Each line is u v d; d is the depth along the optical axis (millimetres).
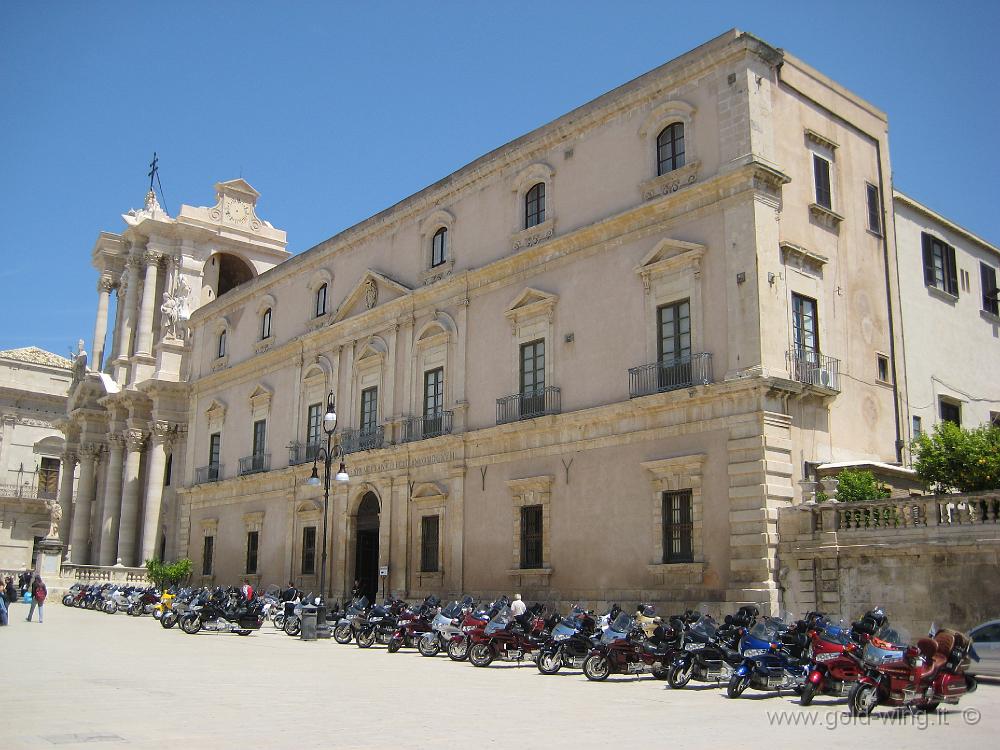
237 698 14164
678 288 26062
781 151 26000
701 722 12406
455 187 34969
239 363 47469
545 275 30641
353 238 40250
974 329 33812
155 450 56031
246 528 44719
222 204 63750
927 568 19953
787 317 24828
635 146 28250
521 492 29875
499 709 13438
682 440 25250
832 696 15523
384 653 24219
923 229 32344
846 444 25859
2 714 11836
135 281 64125
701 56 26344
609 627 18375
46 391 79188
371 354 37969
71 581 52156
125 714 12094
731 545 23406
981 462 22219
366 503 37531
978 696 15516
